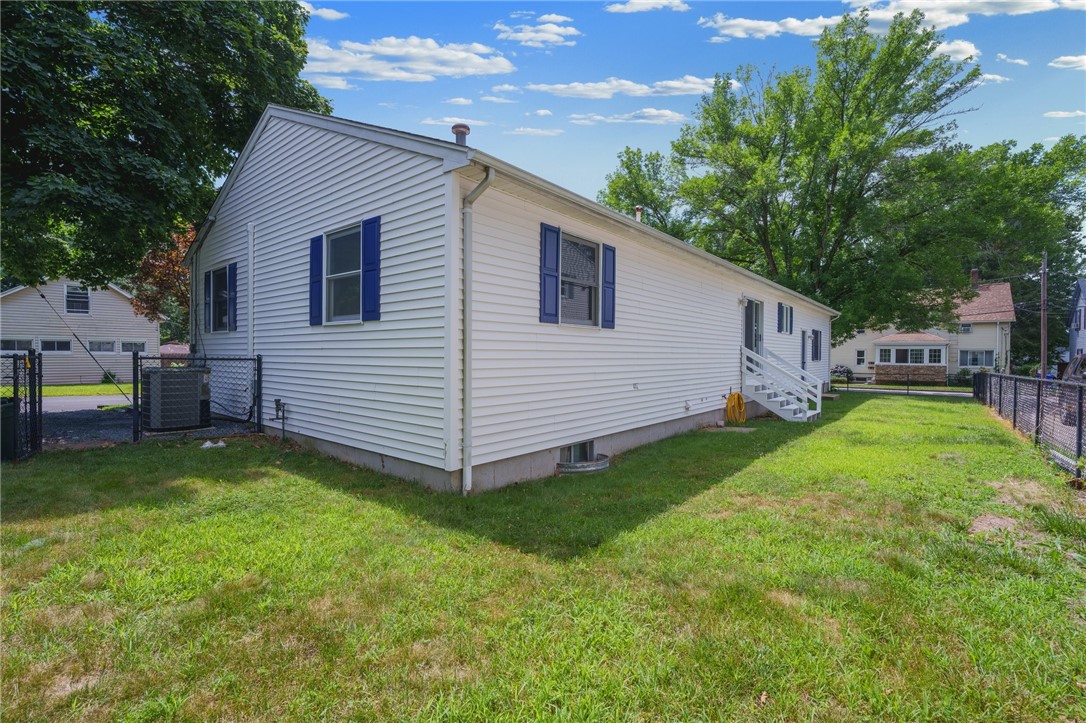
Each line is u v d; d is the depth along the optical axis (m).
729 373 11.80
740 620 2.83
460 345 5.26
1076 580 3.32
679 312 9.50
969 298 22.41
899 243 22.34
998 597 3.09
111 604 2.94
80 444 7.19
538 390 6.23
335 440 6.71
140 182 8.04
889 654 2.54
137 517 4.33
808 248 23.16
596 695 2.25
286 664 2.45
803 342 18.47
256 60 11.14
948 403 16.72
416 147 5.47
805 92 23.41
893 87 22.31
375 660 2.48
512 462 5.93
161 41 9.54
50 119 7.33
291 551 3.70
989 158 21.58
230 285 8.92
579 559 3.64
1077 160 22.58
